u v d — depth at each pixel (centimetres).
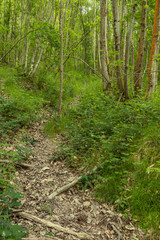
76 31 1356
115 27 614
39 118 533
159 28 624
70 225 216
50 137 462
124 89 639
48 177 307
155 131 350
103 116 482
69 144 416
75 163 346
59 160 363
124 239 202
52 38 711
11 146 366
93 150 367
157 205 233
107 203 257
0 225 163
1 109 462
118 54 623
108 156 335
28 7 887
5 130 400
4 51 930
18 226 165
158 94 575
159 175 264
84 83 1359
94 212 241
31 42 852
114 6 598
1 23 918
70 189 285
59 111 569
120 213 238
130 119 425
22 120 443
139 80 710
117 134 368
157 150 309
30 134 452
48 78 783
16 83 677
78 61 2189
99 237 203
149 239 202
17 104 503
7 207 207
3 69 809
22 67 902
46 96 688
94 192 272
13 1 974
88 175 309
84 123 472
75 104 757
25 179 292
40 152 386
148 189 254
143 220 224
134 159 311
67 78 1000
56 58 792
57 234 196
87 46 2050
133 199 247
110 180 284
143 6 657
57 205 247
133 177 276
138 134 370
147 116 422
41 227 201
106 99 598
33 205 238
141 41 688
